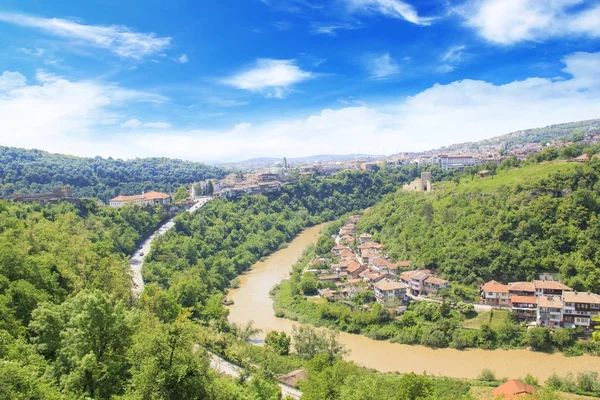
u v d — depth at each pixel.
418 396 71.38
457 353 114.25
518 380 90.56
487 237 147.50
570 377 94.62
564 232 137.38
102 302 53.00
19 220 126.44
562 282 129.50
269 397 71.06
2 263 71.88
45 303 57.41
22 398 36.94
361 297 141.00
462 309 126.75
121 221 194.62
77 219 169.75
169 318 104.12
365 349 118.38
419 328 123.50
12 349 46.06
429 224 174.00
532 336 113.75
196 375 47.56
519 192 159.25
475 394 88.94
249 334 119.69
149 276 149.38
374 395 66.06
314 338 109.31
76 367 48.16
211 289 158.88
